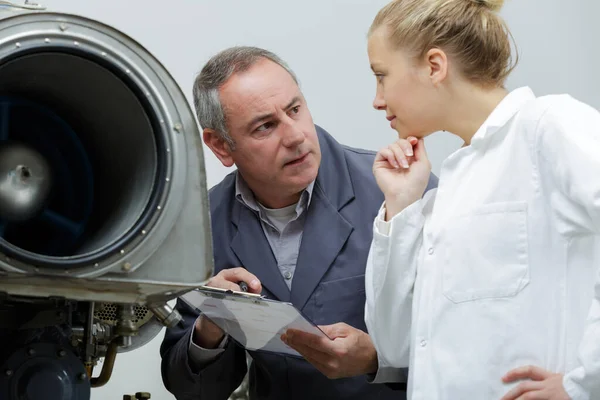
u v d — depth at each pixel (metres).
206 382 2.13
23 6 1.42
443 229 1.68
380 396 2.08
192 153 1.35
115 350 1.54
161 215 1.31
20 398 1.32
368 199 2.20
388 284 1.79
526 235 1.58
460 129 1.76
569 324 1.54
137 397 1.72
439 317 1.65
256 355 2.13
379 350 1.87
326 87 3.03
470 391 1.58
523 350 1.55
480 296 1.60
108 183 1.46
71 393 1.35
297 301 2.12
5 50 1.23
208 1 2.91
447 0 1.73
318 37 3.04
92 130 1.46
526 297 1.57
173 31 2.85
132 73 1.33
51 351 1.37
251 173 2.18
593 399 1.43
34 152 1.36
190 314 2.21
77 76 1.36
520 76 3.19
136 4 2.80
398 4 1.77
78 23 1.29
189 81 2.86
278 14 3.00
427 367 1.66
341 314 2.10
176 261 1.33
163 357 2.21
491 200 1.64
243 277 1.95
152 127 1.34
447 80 1.72
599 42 3.32
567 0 3.30
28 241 1.41
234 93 2.15
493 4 1.78
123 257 1.28
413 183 1.82
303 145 2.12
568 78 3.27
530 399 1.47
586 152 1.48
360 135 3.05
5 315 1.38
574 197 1.49
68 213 1.46
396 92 1.76
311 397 2.09
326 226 2.16
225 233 2.23
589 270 1.53
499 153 1.67
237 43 2.94
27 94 1.42
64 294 1.29
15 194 1.33
